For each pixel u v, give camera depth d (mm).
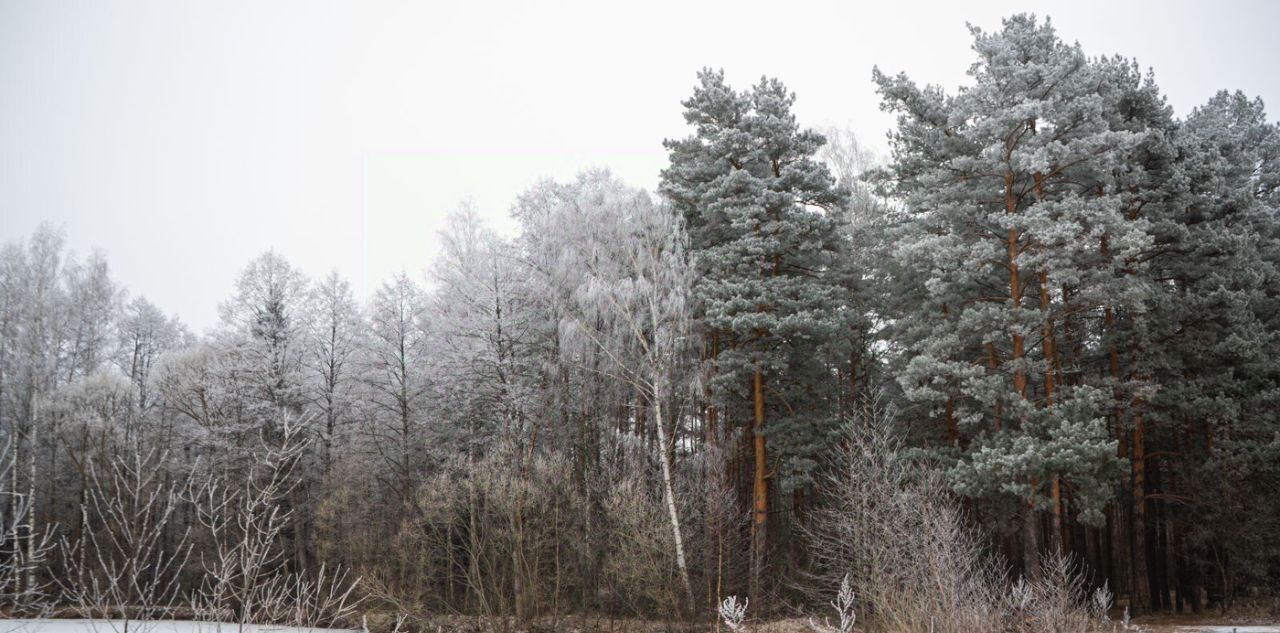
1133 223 20469
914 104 23984
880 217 31844
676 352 23875
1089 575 28609
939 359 22047
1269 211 26000
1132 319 22984
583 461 25781
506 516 23234
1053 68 21219
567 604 23812
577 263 24625
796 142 26391
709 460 22359
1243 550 22859
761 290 23797
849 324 26344
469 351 26078
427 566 24141
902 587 16938
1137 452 24422
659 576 20656
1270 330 25062
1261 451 22125
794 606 23922
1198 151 24062
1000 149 21125
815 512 25703
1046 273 21641
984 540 25922
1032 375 21828
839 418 26750
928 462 22344
